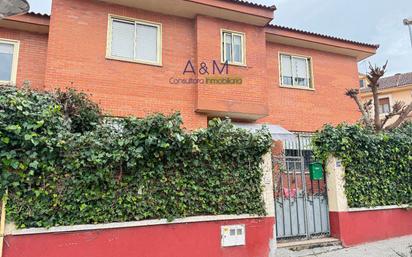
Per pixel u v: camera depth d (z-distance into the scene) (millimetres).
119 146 6965
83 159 6672
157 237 7266
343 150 9891
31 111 6504
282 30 16672
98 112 9633
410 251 8461
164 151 7418
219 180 8070
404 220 10711
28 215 6277
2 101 6242
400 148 10938
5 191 6133
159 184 7406
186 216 7617
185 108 13859
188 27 14695
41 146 6426
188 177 7719
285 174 9695
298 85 17703
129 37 13648
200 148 7812
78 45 12570
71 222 6570
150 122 7191
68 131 6852
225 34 14992
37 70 13570
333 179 9875
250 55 15031
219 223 7953
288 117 16906
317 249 9062
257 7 14734
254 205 8375
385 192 10484
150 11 14133
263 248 8305
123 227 6961
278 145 11469
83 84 12375
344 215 9672
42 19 13297
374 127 12367
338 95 18531
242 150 8352
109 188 6938
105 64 12867
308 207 9805
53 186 6461
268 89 16750
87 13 12977
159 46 14008
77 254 6535
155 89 13516
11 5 5902
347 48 18438
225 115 14656
